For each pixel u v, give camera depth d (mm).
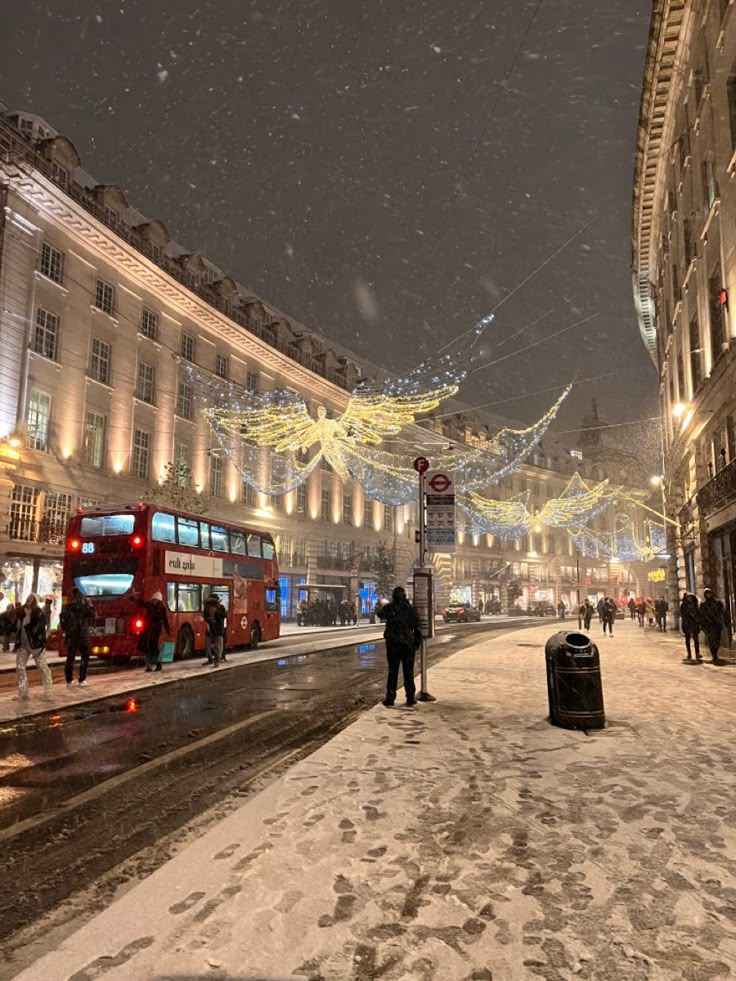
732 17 15523
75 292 28000
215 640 16453
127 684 12797
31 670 15625
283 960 2725
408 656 9336
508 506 66750
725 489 17844
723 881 3463
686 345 22562
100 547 16656
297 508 45031
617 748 6473
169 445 33625
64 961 2785
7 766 6691
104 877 3928
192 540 18531
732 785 5184
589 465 84375
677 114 22281
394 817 4477
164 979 2615
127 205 31031
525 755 6203
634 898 3273
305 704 10461
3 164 24000
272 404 40562
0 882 3869
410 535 56500
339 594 47219
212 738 7980
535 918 3072
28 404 25453
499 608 65188
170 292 33531
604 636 28688
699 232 19750
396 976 2604
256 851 3910
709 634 14953
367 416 44031
